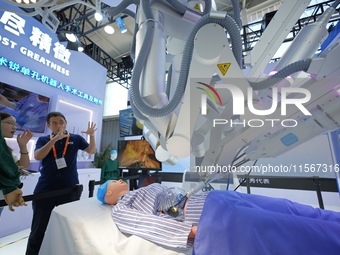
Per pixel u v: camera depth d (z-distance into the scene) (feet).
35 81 9.62
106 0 3.72
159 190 3.55
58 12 11.60
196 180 3.22
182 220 2.80
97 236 2.41
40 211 4.52
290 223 1.65
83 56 12.80
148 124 2.47
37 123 9.12
